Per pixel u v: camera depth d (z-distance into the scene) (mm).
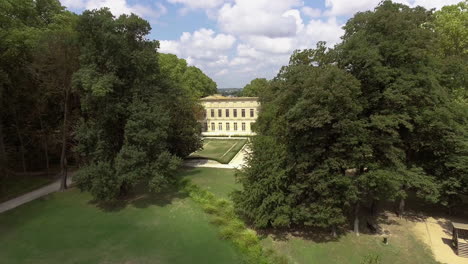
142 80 26484
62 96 30844
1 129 29297
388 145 18719
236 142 60500
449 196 22469
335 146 17938
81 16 22828
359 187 20125
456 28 27688
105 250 18703
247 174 19969
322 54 21297
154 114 24750
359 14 20828
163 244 19562
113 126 26109
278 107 21781
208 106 71688
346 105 16609
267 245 19531
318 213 18281
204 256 18125
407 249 19078
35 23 33062
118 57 23875
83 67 23359
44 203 26422
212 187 31125
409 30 18766
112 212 24656
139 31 26047
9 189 28703
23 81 29625
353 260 17859
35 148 34812
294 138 19203
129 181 23984
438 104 20516
